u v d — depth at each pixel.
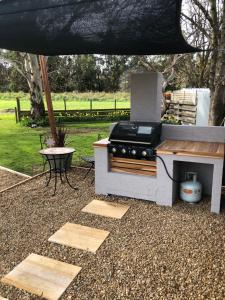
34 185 5.00
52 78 22.39
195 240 3.19
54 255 2.97
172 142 4.36
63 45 3.71
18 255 2.98
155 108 4.52
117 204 4.16
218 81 5.57
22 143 8.59
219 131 4.29
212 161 3.68
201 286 2.49
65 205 4.17
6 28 3.38
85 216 3.82
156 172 4.09
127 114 14.34
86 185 4.98
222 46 5.35
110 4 2.67
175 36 2.83
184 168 4.45
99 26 2.96
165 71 10.20
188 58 10.34
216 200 3.79
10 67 23.03
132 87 4.61
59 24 3.11
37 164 6.36
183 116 11.88
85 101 22.83
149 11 2.53
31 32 3.36
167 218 3.71
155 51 3.93
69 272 2.70
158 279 2.59
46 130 11.08
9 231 3.45
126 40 3.15
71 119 13.57
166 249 3.04
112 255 2.96
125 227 3.51
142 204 4.16
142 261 2.85
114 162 4.39
